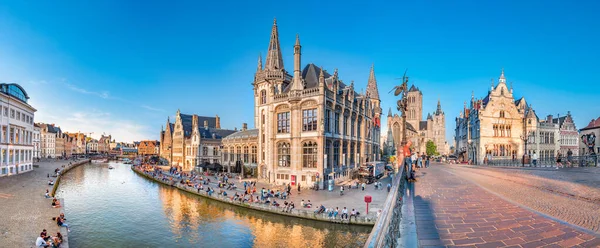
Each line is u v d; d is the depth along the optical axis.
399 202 8.29
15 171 65.00
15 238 24.09
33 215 31.30
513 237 7.12
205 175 74.19
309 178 47.66
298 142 49.03
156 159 131.00
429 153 122.31
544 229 7.75
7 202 36.19
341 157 54.75
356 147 63.22
